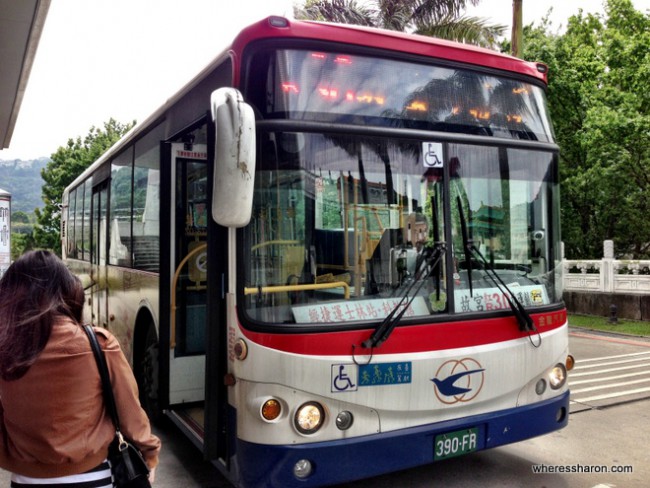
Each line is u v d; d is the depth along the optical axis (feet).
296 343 10.36
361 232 11.14
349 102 11.20
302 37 10.94
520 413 12.21
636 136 43.88
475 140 12.26
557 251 13.37
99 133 114.52
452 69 12.30
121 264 20.48
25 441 6.58
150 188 17.22
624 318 41.96
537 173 13.14
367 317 10.98
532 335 12.52
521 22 36.63
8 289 6.82
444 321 11.45
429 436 11.21
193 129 14.64
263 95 10.74
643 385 23.20
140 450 7.16
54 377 6.53
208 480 13.71
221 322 11.33
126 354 19.52
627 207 49.42
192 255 15.55
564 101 51.11
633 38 48.85
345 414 10.62
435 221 11.70
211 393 11.26
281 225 10.68
